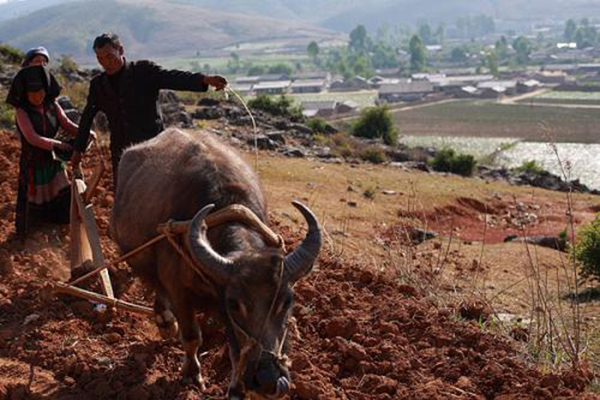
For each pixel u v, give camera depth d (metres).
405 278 9.73
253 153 23.47
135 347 7.03
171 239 5.66
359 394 6.39
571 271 14.76
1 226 9.87
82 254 8.62
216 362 6.84
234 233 5.41
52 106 9.17
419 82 187.50
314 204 16.88
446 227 18.58
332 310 7.99
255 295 4.88
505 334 8.12
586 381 6.88
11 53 28.41
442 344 7.38
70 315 7.69
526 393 6.43
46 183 9.48
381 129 43.81
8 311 7.72
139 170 6.74
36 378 6.55
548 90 184.00
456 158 33.16
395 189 21.34
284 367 4.88
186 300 6.00
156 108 7.93
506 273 13.91
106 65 7.77
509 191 25.38
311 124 37.00
